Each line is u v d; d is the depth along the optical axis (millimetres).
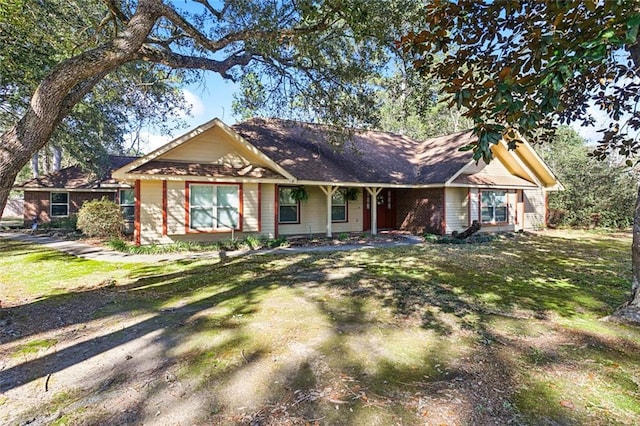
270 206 13266
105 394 2922
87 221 13969
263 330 4289
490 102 2861
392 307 5195
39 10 8352
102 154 19062
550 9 2557
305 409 2674
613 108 4527
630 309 4562
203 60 8953
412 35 3537
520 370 3256
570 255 10117
